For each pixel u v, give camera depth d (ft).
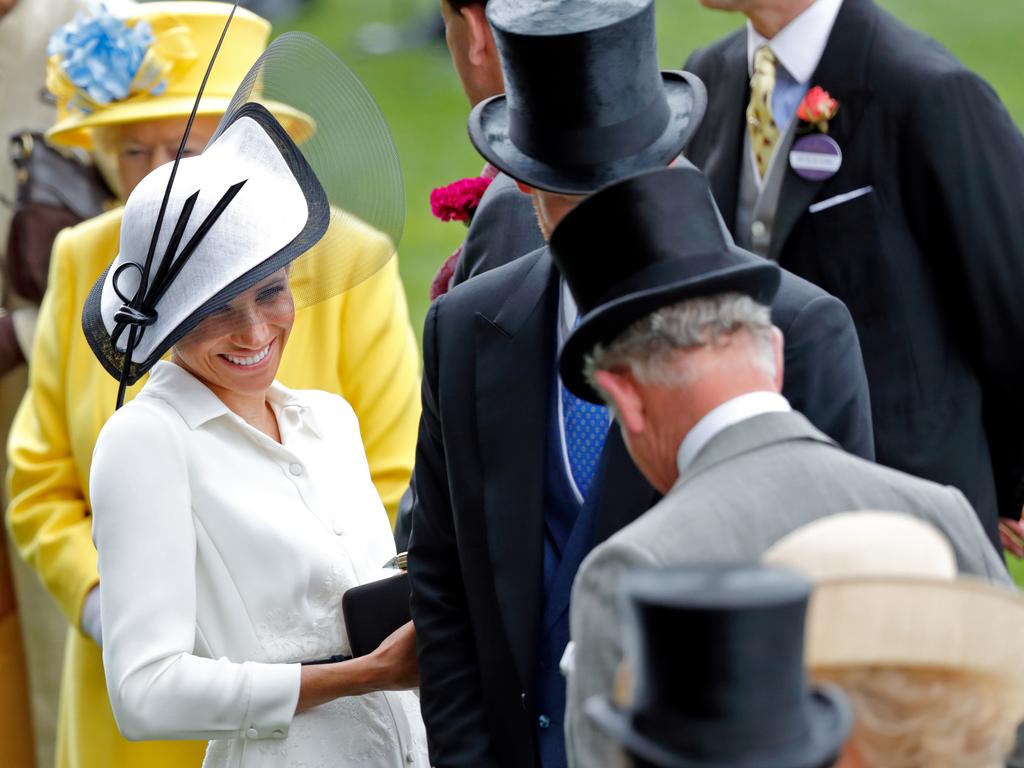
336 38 167.12
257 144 34.47
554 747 32.45
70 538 43.39
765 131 46.85
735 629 19.84
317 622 34.04
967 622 21.95
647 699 20.68
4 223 52.21
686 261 25.99
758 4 45.80
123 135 43.96
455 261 41.86
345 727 34.42
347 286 35.76
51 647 51.39
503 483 32.68
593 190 30.60
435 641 33.76
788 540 23.34
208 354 33.45
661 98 31.32
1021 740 25.61
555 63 30.04
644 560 24.25
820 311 31.35
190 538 32.91
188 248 32.58
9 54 52.65
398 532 40.04
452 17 40.11
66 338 43.98
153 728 32.17
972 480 44.86
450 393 33.42
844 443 31.14
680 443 25.81
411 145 139.85
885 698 22.15
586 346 26.18
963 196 43.52
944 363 44.70
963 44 155.02
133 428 32.94
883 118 44.37
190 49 43.24
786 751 19.99
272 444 34.22
